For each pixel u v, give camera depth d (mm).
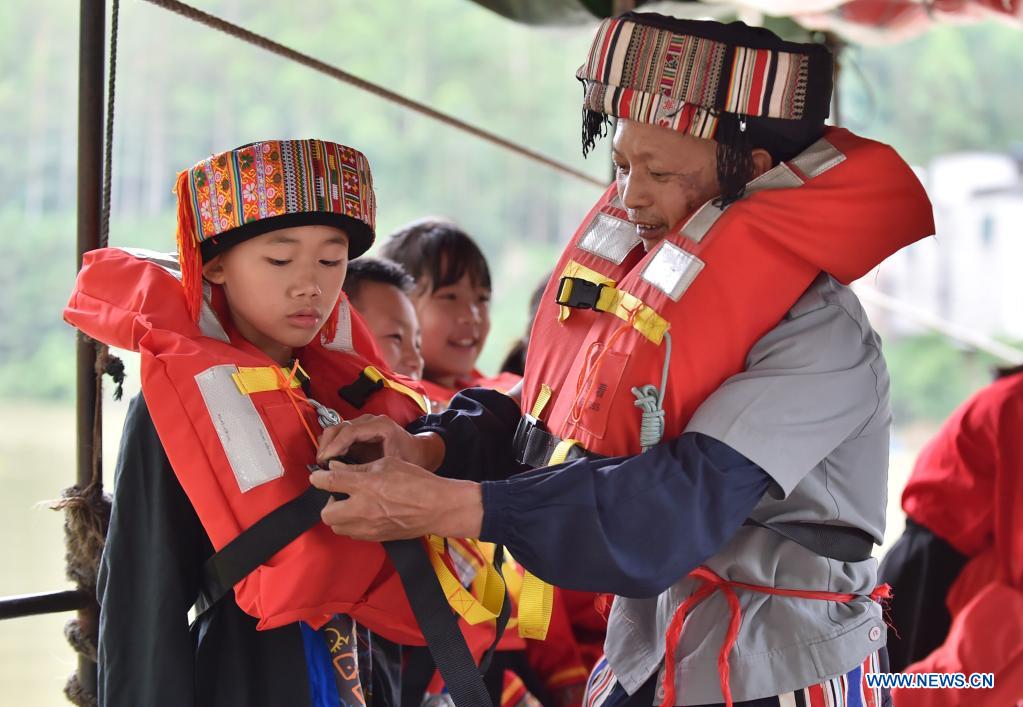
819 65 1523
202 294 1546
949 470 2492
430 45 25375
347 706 1557
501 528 1381
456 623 1458
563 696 2330
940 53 22953
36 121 22078
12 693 4934
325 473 1384
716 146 1519
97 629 1771
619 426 1519
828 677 1514
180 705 1417
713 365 1505
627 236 1684
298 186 1497
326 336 1718
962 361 18594
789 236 1514
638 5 3035
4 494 9680
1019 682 2184
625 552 1392
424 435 1623
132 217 22109
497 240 24562
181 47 23328
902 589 2525
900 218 1543
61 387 18609
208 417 1425
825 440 1477
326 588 1447
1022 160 18875
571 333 1651
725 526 1429
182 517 1480
